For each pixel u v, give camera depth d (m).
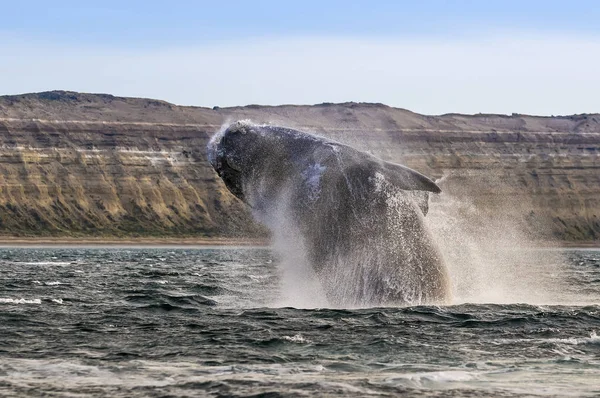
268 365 36.28
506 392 31.39
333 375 34.22
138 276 107.62
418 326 45.53
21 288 79.69
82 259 192.88
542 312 51.53
